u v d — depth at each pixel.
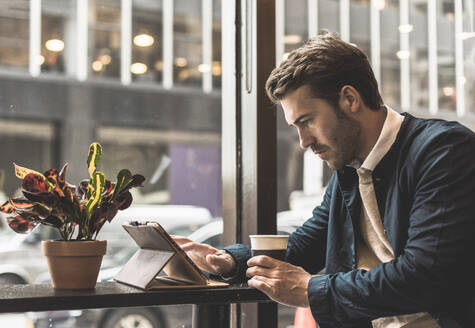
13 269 2.02
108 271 2.00
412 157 1.04
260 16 1.50
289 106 1.08
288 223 2.02
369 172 1.11
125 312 2.08
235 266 1.18
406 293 0.94
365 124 1.09
